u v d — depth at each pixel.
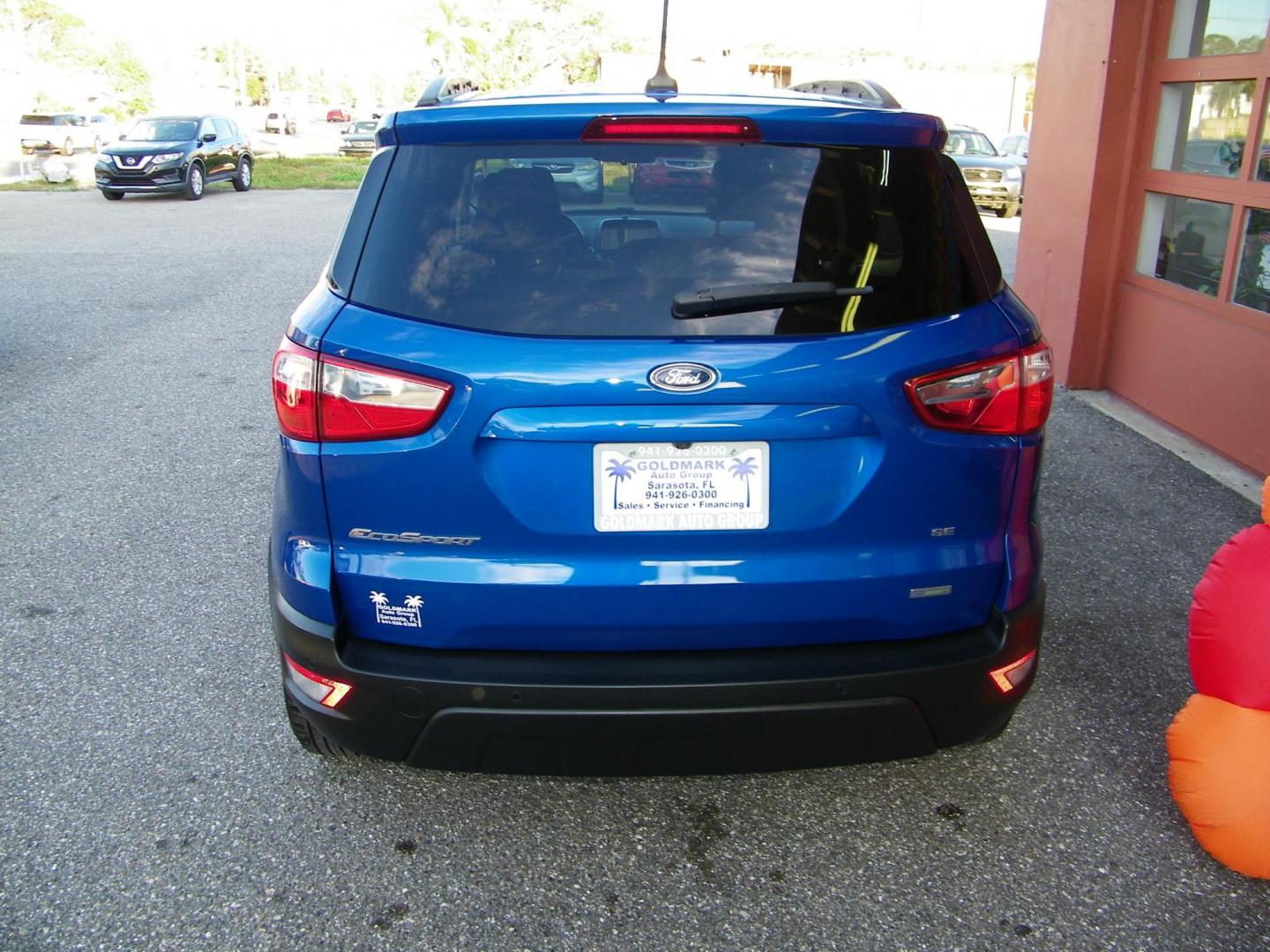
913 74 40.97
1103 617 3.93
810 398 2.18
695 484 2.21
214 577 4.29
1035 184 7.12
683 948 2.42
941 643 2.38
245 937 2.43
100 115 39.88
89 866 2.65
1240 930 2.46
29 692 3.45
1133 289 6.31
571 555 2.25
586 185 2.28
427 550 2.27
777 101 2.44
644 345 2.17
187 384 7.16
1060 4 6.65
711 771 2.38
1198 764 2.66
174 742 3.18
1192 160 5.77
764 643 2.33
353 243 2.35
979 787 2.98
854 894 2.58
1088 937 2.44
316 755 3.11
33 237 15.26
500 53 36.03
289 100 98.56
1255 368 5.20
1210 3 5.59
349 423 2.22
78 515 4.94
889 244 2.32
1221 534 4.62
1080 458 5.52
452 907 2.54
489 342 2.17
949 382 2.26
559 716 2.25
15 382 7.24
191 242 14.59
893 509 2.28
